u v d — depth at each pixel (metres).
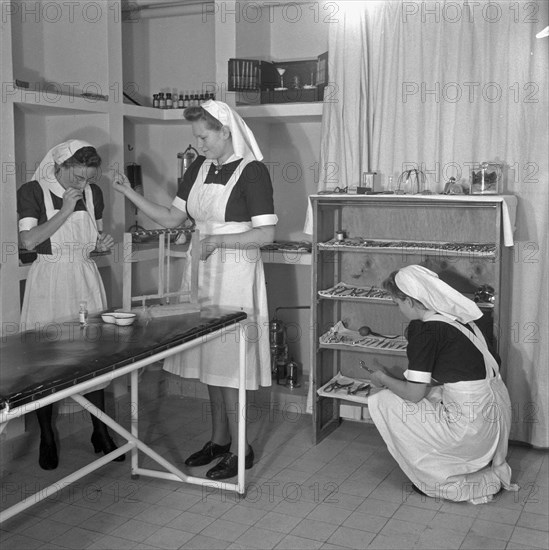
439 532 3.12
